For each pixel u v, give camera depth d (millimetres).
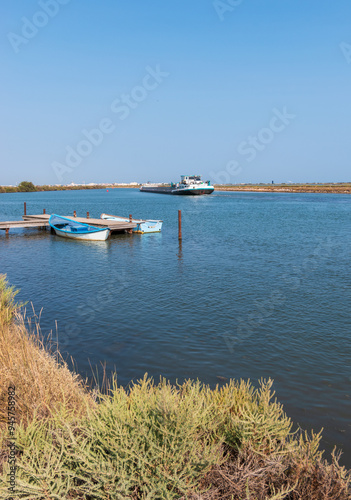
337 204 79125
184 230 36719
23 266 19969
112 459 3305
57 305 12703
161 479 3078
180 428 3320
